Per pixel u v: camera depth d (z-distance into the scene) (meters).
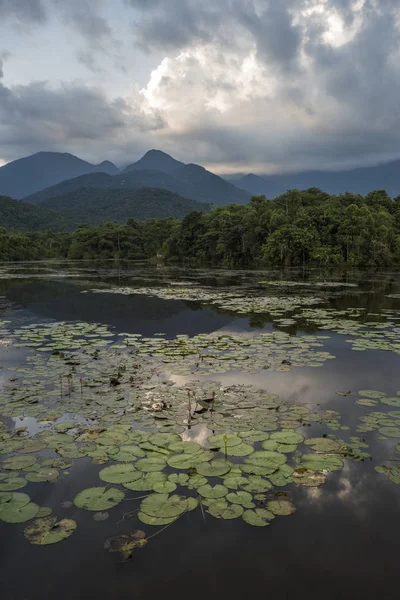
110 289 24.77
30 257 96.44
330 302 18.38
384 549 3.32
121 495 3.92
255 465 4.41
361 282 30.41
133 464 4.43
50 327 12.84
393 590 2.93
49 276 37.94
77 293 22.39
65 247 108.00
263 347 9.96
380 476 4.33
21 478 4.20
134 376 7.61
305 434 5.25
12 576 3.08
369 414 5.91
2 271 47.12
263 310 15.99
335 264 53.91
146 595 2.90
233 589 2.95
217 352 9.47
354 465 4.52
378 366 8.39
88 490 3.98
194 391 6.80
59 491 4.03
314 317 14.36
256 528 3.55
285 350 9.66
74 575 3.08
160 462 4.47
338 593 2.91
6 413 5.88
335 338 10.97
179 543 3.38
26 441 5.01
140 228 106.00
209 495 3.89
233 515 3.62
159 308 16.67
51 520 3.61
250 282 30.61
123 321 13.91
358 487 4.14
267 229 61.09
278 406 6.17
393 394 6.79
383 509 3.81
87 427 5.39
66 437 5.09
